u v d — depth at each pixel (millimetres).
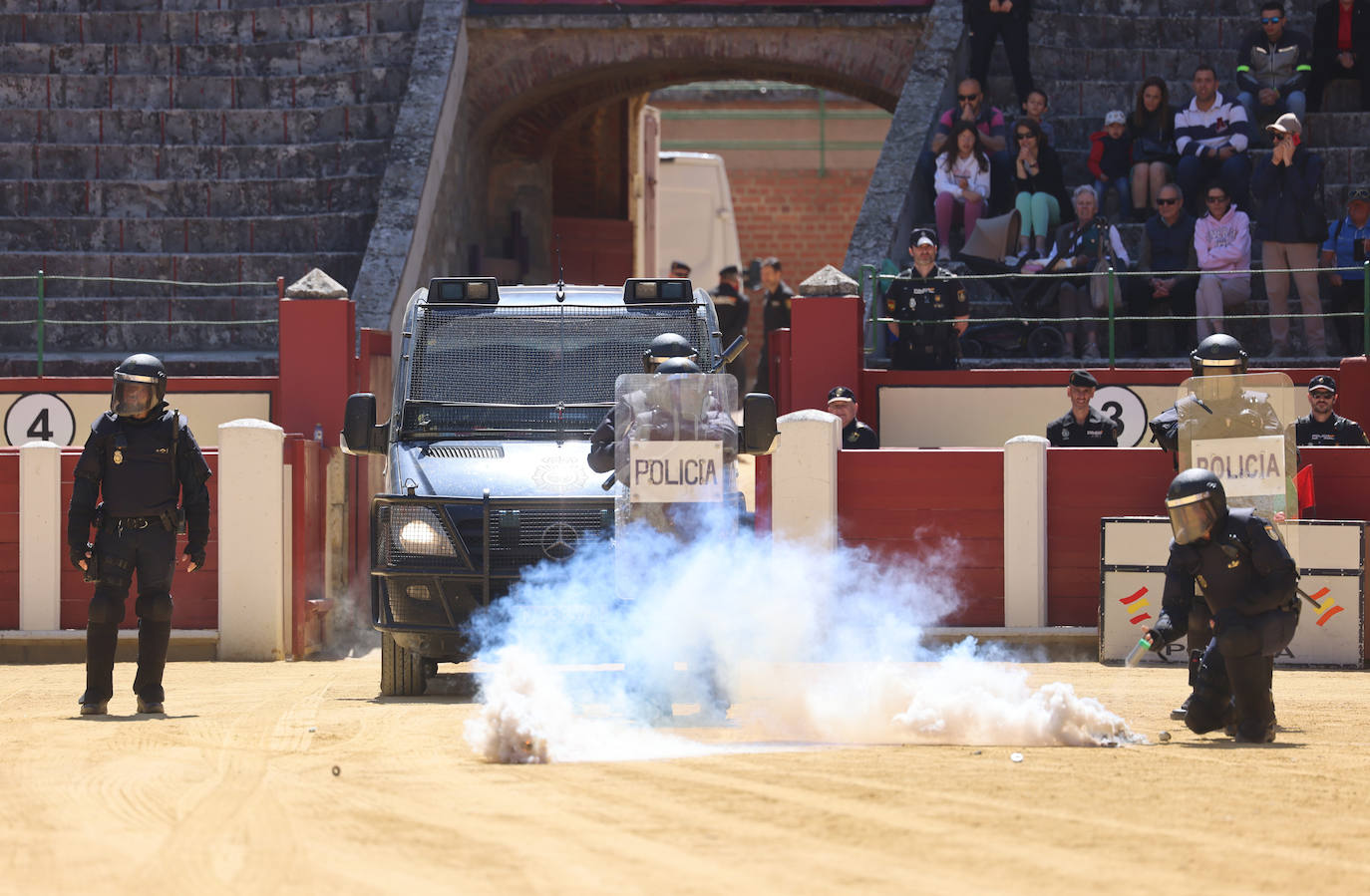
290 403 47219
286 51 69125
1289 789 18547
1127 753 21875
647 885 13766
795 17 65562
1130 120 61062
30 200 65250
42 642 42281
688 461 27281
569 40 66812
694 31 66188
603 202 83125
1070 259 53906
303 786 19172
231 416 49906
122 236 64625
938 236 57938
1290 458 27000
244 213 65438
